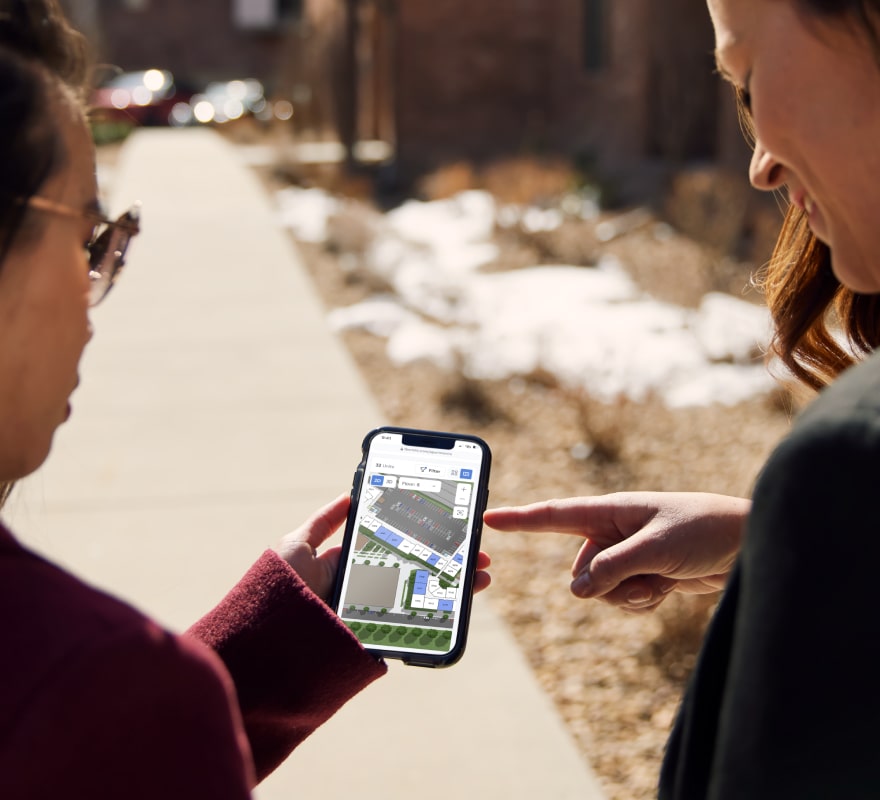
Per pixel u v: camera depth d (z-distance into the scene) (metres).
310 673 1.08
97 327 6.93
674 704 3.11
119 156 18.11
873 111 0.75
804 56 0.75
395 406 5.86
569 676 3.27
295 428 5.07
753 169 0.88
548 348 6.75
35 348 0.73
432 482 1.35
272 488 4.36
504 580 3.89
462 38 16.34
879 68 0.73
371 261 9.26
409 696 2.97
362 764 2.67
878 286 0.84
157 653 0.64
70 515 4.07
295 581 1.09
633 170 12.92
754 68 0.79
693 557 1.30
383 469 1.36
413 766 2.66
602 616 3.62
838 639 0.62
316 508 4.15
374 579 1.29
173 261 8.98
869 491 0.60
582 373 6.24
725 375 6.15
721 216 8.75
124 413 5.29
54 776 0.60
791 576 0.63
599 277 8.59
